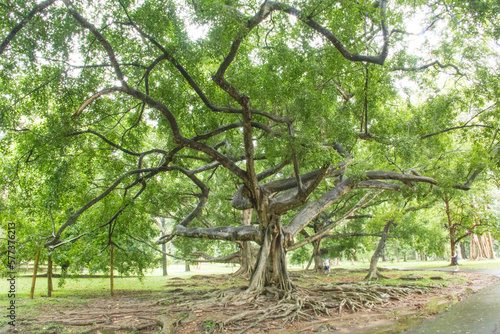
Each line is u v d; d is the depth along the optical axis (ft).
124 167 49.24
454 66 45.88
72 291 57.98
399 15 35.50
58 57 33.91
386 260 221.05
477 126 49.39
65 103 37.29
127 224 52.54
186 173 49.29
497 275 68.59
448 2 38.58
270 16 35.27
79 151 45.06
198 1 33.40
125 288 63.93
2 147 39.34
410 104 50.42
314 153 34.37
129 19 33.55
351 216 90.84
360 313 35.35
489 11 36.01
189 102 42.50
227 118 47.75
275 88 35.83
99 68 38.99
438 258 228.02
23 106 37.73
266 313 33.71
